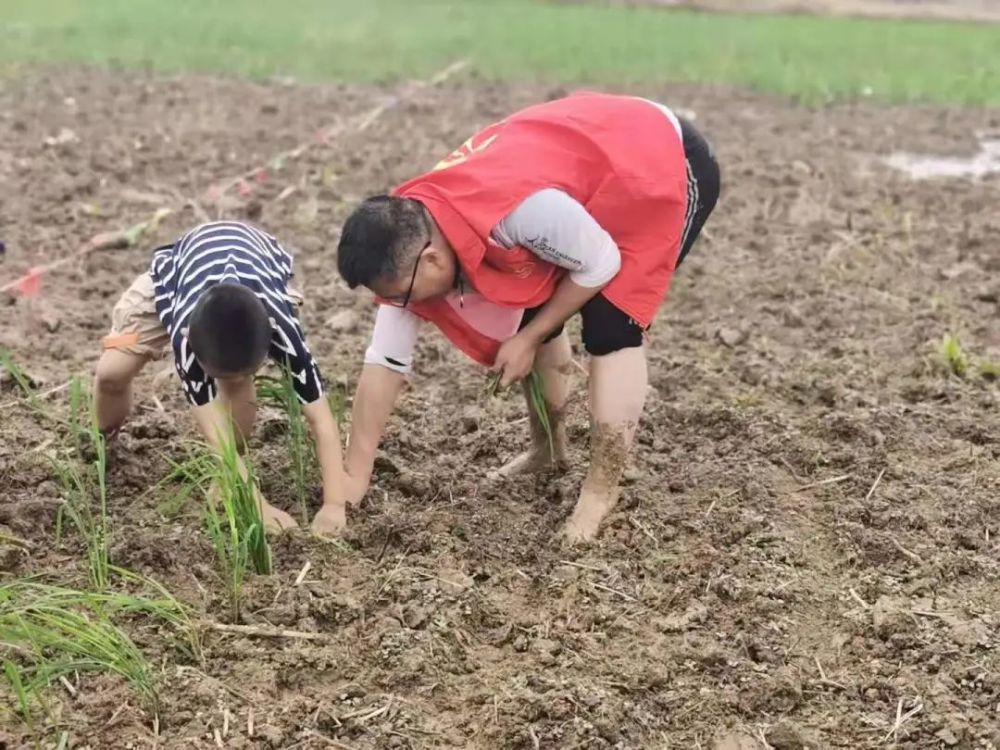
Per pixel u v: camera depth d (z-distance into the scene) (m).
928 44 14.87
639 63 12.85
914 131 9.88
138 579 3.46
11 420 4.60
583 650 3.46
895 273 6.50
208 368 3.37
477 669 3.41
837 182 8.19
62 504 3.89
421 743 3.13
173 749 3.06
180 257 3.85
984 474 4.43
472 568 3.82
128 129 9.05
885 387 5.17
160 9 15.84
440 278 3.58
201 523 3.96
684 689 3.35
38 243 6.66
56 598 3.26
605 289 3.73
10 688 3.22
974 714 3.26
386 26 15.42
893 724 3.23
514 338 3.77
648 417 4.78
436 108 10.23
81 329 5.59
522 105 10.46
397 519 3.95
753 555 3.90
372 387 3.98
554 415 4.30
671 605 3.69
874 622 3.58
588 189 3.67
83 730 3.09
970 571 3.86
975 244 6.93
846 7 19.69
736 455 4.54
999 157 9.09
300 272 6.40
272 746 3.09
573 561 3.86
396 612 3.55
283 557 3.78
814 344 5.64
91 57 11.99
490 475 4.37
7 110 9.47
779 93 11.34
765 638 3.54
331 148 8.71
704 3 19.47
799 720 3.26
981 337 5.71
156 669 3.29
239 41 13.50
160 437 4.55
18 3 15.74
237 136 8.97
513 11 17.72
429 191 3.60
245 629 3.45
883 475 4.39
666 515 4.11
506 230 3.55
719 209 7.58
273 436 4.52
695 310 6.07
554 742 3.14
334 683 3.32
